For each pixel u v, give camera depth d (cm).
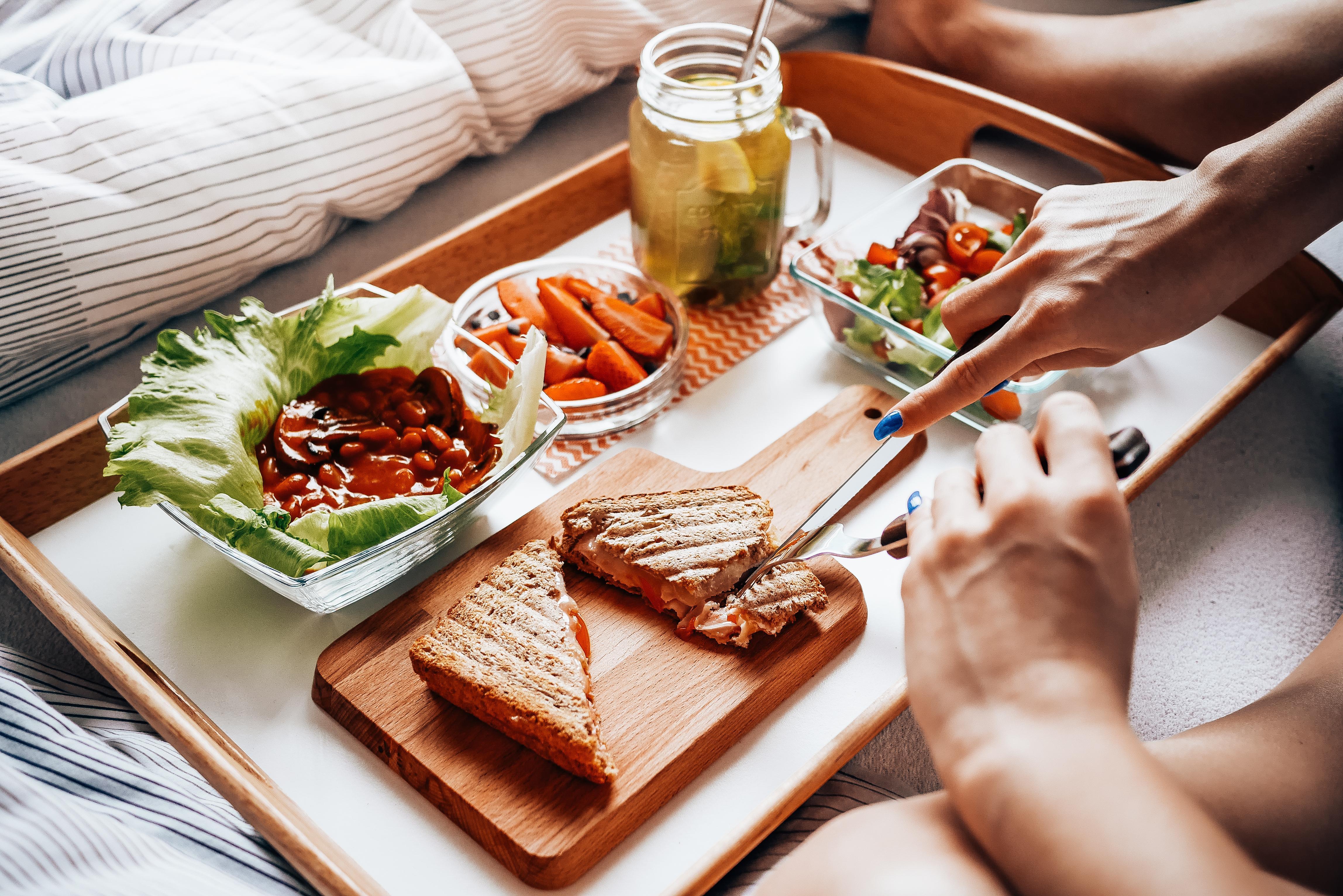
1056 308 87
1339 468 120
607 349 113
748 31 123
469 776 79
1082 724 49
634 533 94
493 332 117
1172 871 43
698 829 79
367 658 89
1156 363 122
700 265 126
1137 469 103
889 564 100
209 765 73
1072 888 44
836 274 122
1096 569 54
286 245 136
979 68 161
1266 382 129
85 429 104
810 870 53
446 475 91
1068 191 98
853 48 188
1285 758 60
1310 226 92
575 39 164
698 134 116
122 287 123
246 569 88
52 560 101
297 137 134
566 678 83
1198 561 111
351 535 88
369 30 147
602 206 143
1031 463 59
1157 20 148
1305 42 133
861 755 94
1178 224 90
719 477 106
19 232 115
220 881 66
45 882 55
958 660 54
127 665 81
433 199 156
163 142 125
